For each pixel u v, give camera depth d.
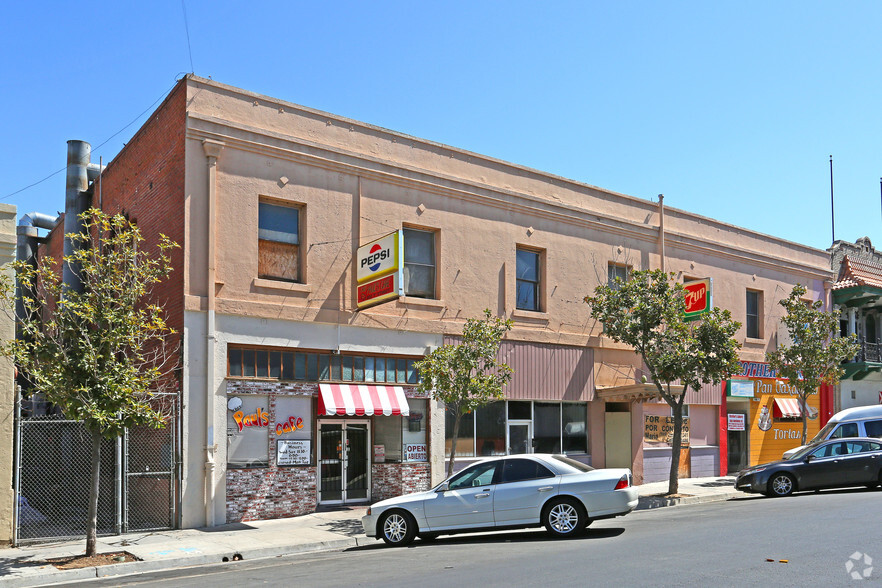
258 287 16.77
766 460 28.38
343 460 18.33
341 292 17.95
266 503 16.41
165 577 11.24
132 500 16.69
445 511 13.16
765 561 9.62
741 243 28.67
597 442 22.91
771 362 26.09
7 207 14.42
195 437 15.55
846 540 10.90
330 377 17.67
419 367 16.91
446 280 19.89
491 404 20.55
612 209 24.27
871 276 33.44
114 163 21.03
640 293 20.75
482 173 21.11
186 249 15.86
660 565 9.66
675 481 20.66
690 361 20.08
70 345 12.10
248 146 16.89
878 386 33.50
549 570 9.67
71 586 10.87
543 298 22.14
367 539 14.37
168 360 16.02
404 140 19.61
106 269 12.60
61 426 16.28
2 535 13.50
